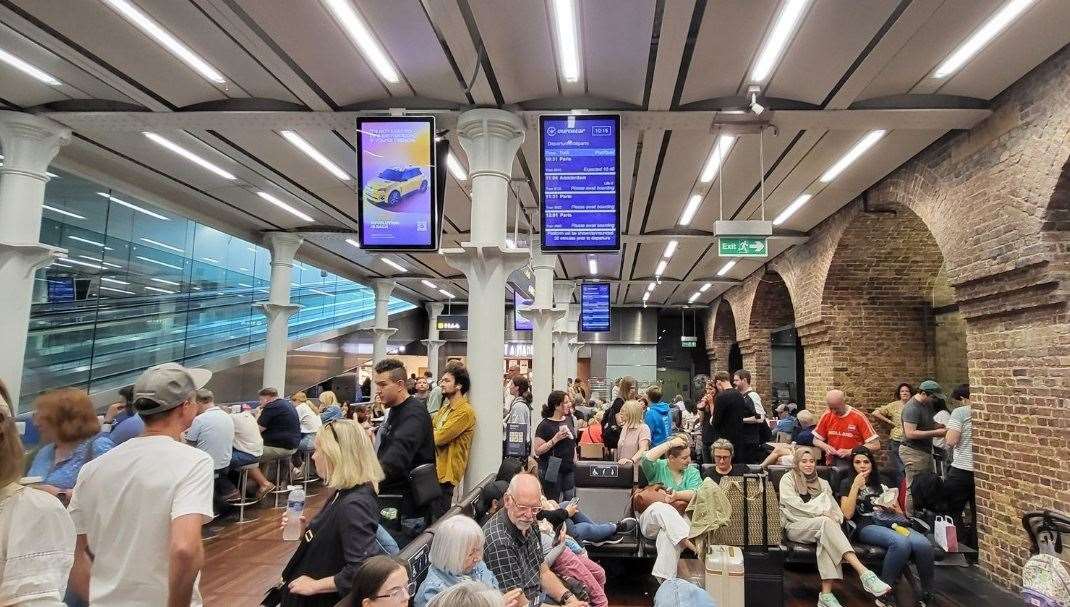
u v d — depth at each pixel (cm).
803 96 521
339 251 1287
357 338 2031
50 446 332
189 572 184
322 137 636
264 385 1049
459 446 436
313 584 230
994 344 534
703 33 434
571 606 312
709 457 777
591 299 1532
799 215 919
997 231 520
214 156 697
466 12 412
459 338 2417
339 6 405
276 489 773
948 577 534
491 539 296
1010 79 492
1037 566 355
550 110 542
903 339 934
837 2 394
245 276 1388
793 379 1498
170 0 404
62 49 462
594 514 565
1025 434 491
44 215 826
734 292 1714
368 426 819
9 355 562
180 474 195
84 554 197
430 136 519
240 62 484
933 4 391
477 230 539
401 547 340
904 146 638
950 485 598
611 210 517
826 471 612
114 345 954
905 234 855
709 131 582
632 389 822
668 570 441
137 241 1018
